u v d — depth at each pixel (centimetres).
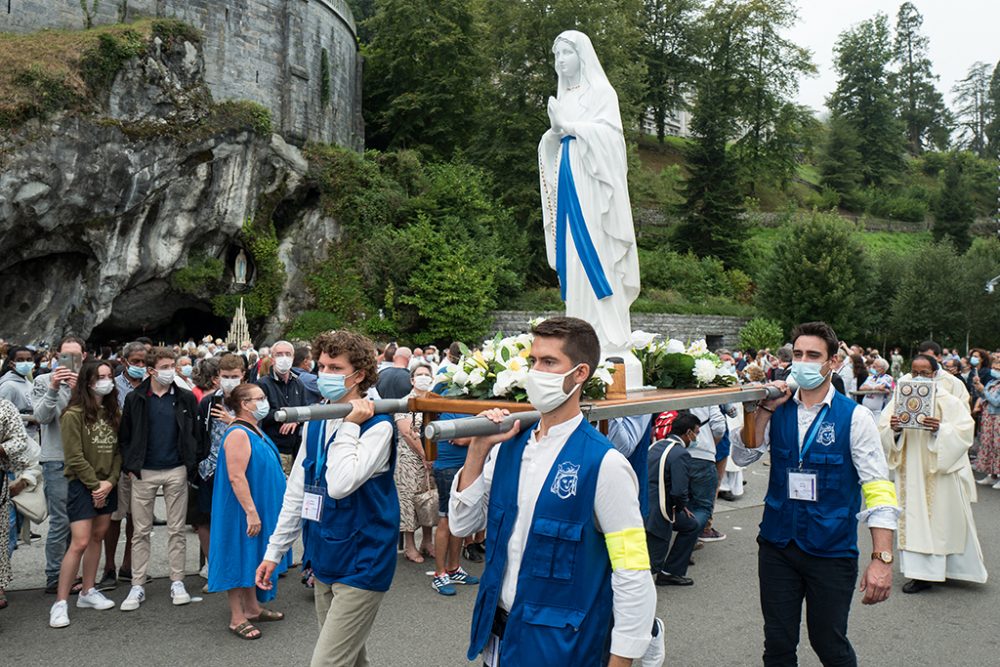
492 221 3478
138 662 498
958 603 634
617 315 533
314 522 361
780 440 385
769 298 3669
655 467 646
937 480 662
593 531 250
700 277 3994
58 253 2641
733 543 825
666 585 678
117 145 2512
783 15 5641
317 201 3284
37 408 619
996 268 3600
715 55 5734
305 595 643
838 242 3622
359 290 3173
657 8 5834
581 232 539
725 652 524
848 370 1403
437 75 4016
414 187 3494
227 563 537
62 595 566
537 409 262
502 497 265
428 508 738
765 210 5559
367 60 4309
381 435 353
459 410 308
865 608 620
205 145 2747
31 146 2322
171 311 3048
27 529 789
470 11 4034
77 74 2445
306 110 3412
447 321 3141
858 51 6819
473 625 264
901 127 6869
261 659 504
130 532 678
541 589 246
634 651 241
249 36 3197
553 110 576
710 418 767
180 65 2738
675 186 4597
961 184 5762
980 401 1195
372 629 561
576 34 577
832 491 368
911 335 3722
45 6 2708
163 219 2727
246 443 550
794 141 5744
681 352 490
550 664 238
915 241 5634
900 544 674
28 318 2645
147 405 605
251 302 3030
